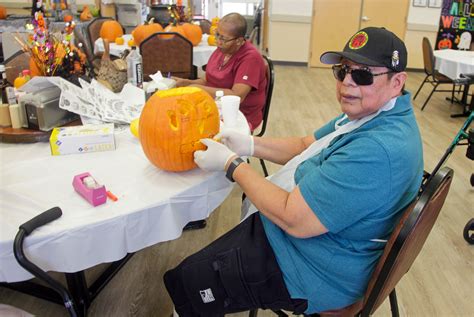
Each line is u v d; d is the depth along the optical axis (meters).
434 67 4.80
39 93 1.40
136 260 2.04
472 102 4.71
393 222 1.03
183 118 1.16
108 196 1.08
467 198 2.79
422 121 4.54
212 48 3.98
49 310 1.71
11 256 0.94
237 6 8.77
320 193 0.96
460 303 1.86
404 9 7.39
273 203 1.02
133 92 1.80
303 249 1.09
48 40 1.64
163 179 1.20
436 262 2.13
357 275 1.07
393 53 0.98
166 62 3.36
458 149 3.73
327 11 7.55
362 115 1.07
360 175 0.93
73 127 1.41
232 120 1.62
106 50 1.94
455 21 7.30
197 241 2.22
